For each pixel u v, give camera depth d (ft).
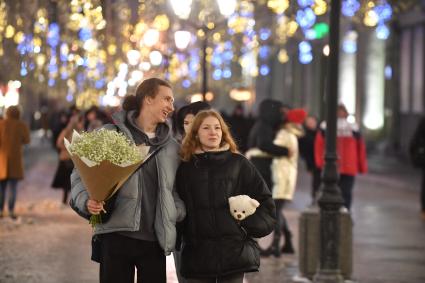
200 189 38.19
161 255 37.76
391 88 236.22
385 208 117.70
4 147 91.86
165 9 104.42
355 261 72.28
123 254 37.27
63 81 158.51
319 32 112.88
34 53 101.19
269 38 141.49
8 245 74.90
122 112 38.29
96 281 59.26
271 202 39.14
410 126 225.56
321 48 113.19
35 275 61.16
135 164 35.27
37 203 111.34
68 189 108.68
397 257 74.64
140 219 37.22
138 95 38.19
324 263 60.49
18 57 98.37
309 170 92.48
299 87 319.27
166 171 37.65
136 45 112.06
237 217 38.11
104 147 34.86
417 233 91.35
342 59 261.24
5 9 88.12
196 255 38.17
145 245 37.37
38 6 89.66
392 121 234.38
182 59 146.00
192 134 38.75
